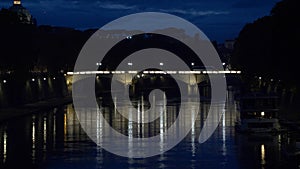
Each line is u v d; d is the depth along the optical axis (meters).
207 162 120.12
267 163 118.12
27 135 156.75
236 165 117.19
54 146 139.62
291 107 198.00
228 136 151.12
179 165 117.81
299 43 182.75
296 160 120.25
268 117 155.25
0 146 140.12
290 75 187.62
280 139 143.62
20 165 119.19
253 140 143.50
